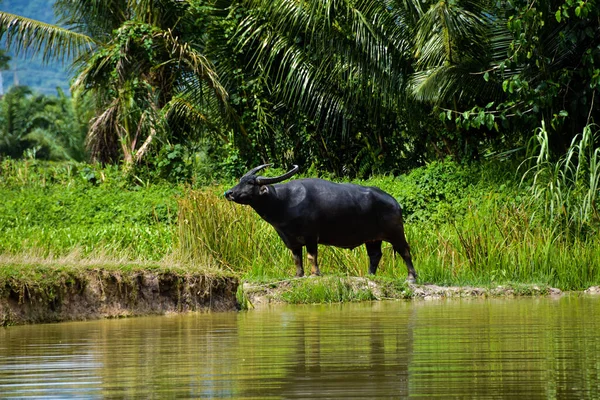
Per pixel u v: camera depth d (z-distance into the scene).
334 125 37.34
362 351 11.23
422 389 8.61
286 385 8.91
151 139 39.06
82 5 41.78
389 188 33.47
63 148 84.44
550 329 13.55
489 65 32.78
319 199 23.34
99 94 43.19
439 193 32.44
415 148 38.31
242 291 20.20
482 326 14.12
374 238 24.05
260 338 12.92
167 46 37.75
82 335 13.83
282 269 24.78
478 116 31.23
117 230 27.98
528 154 31.23
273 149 38.53
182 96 38.72
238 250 24.83
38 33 39.41
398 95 34.56
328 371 9.70
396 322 15.05
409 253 24.34
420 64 33.91
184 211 24.84
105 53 38.03
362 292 21.94
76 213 33.69
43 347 12.30
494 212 27.38
